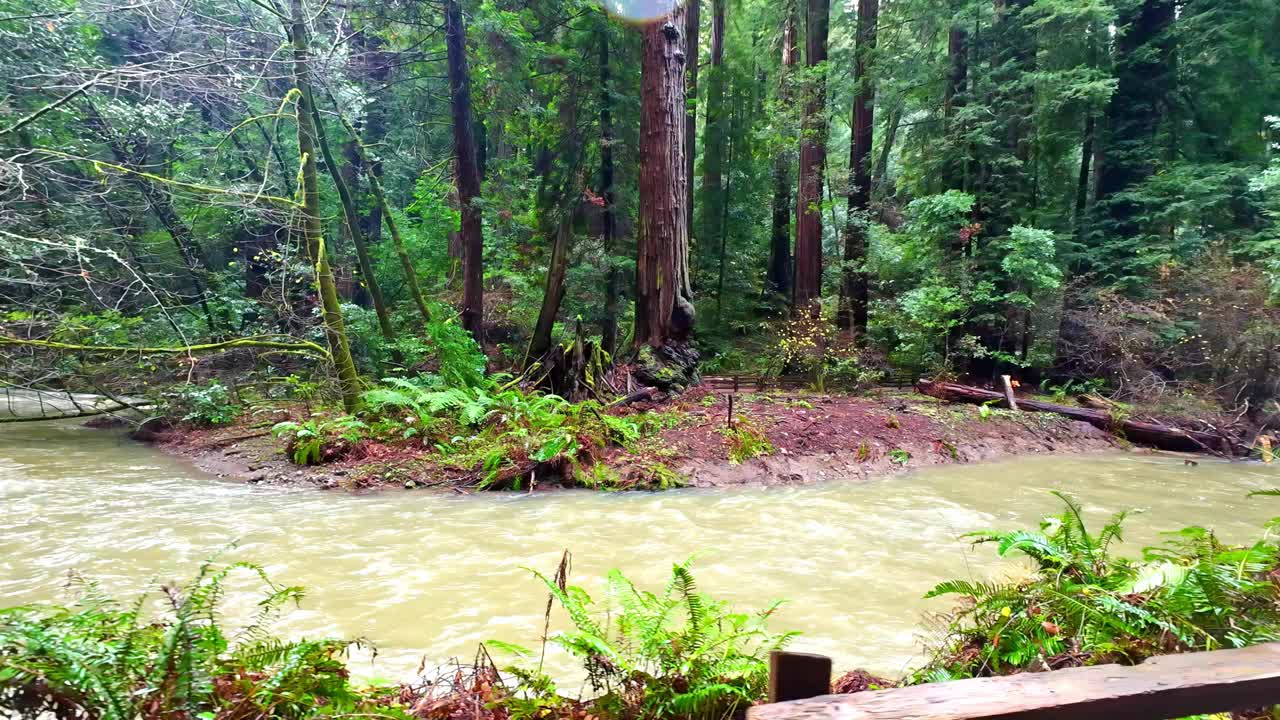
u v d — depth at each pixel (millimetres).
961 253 15055
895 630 3828
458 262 20062
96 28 12023
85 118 11359
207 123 14945
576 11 15008
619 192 15766
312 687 2246
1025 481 8328
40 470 8266
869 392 13633
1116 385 13625
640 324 12617
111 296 11102
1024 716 1595
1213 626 2607
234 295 13953
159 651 2117
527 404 9062
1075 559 3197
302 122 10242
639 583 4609
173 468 8555
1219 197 13914
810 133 16203
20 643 1960
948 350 14578
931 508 6898
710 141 21688
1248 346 11945
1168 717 1691
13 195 8820
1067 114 15711
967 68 16219
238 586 4469
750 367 18031
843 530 6047
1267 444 10461
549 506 6918
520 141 17359
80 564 4859
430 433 9062
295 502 6949
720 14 21656
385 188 22500
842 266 16297
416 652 3490
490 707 2416
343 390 9797
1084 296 14281
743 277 21672
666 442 8867
